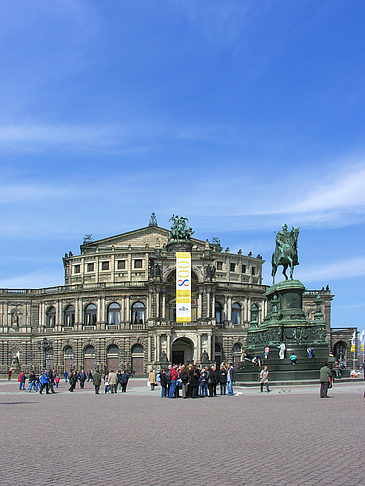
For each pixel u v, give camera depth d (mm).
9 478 17531
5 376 143875
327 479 16875
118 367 149875
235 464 19438
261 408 40188
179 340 149125
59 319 157625
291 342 73875
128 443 24391
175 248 152250
